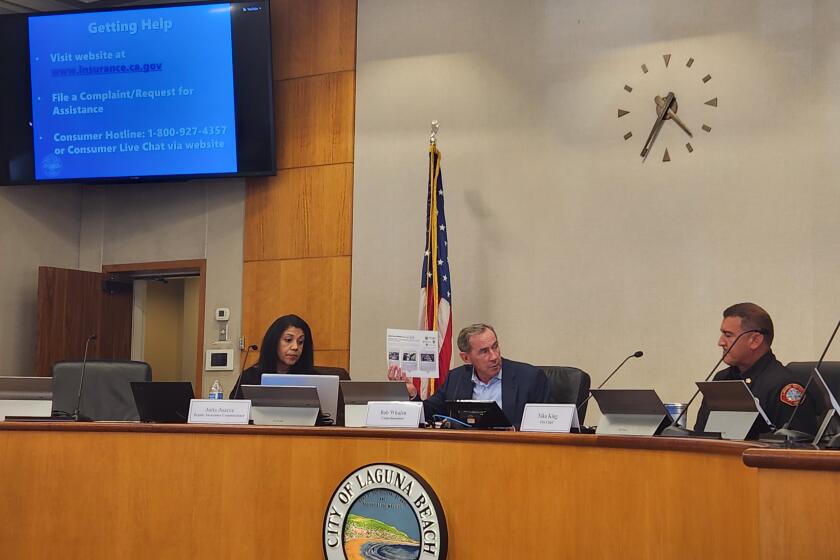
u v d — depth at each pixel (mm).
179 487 3516
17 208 7270
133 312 7766
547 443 2910
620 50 6031
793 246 5410
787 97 5508
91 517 3641
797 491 2002
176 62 6863
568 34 6211
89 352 7367
